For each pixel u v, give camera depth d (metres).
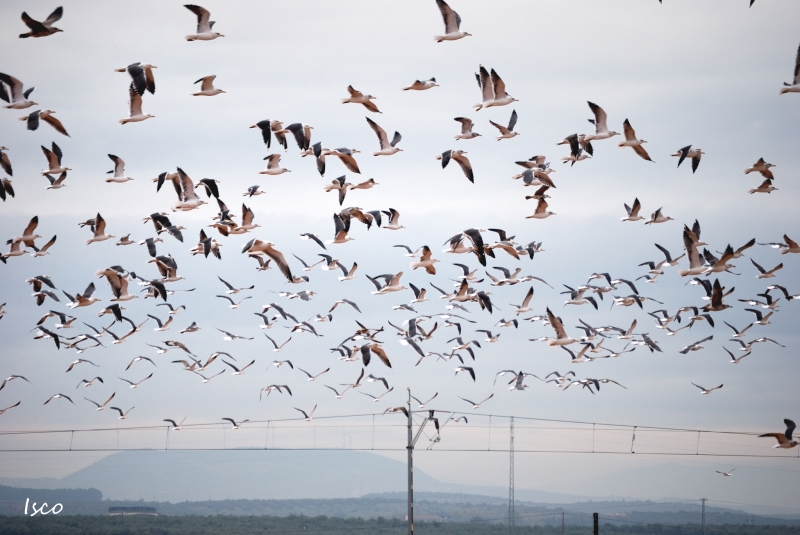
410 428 74.50
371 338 60.94
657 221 60.44
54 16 41.94
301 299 68.25
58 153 52.84
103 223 54.84
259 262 66.62
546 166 58.91
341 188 54.12
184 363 70.62
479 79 51.00
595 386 74.88
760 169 57.06
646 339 73.12
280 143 52.66
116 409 71.56
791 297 66.88
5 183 50.34
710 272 57.69
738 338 70.50
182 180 52.22
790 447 39.19
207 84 49.06
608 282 71.31
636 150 53.47
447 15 46.84
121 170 54.88
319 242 54.66
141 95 45.44
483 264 49.81
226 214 55.94
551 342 51.84
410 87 48.84
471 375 70.94
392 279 62.62
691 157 54.06
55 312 60.00
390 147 51.75
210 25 46.94
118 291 53.75
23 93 47.72
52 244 56.38
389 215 59.31
